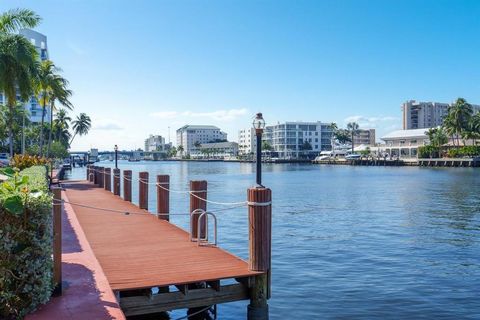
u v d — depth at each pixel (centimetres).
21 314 609
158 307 858
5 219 586
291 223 2667
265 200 920
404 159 14288
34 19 3666
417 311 1123
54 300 688
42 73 5444
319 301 1197
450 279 1408
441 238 2131
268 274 929
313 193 4872
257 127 934
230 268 948
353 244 1983
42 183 791
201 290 889
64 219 1573
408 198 4241
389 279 1409
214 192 5216
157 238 1288
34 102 13150
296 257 1720
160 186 1669
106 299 696
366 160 15550
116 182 2644
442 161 12694
